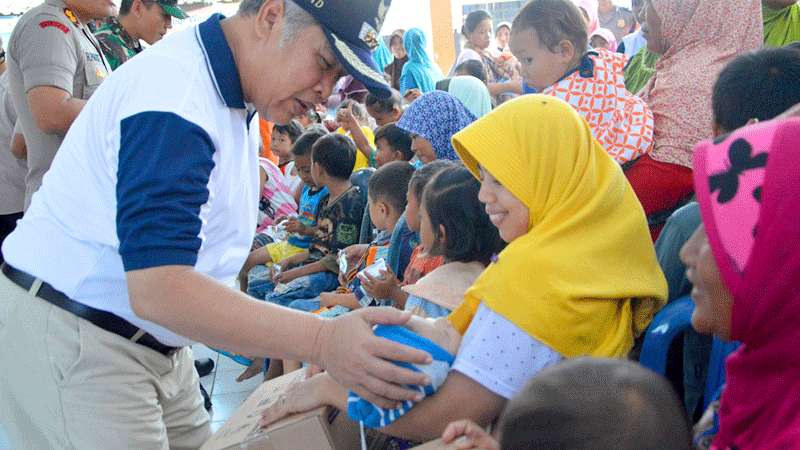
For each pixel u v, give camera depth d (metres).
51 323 1.49
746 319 0.85
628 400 0.79
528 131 1.39
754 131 0.86
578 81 2.24
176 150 1.27
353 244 3.34
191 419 1.82
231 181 1.50
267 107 1.51
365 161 4.13
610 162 1.42
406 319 1.34
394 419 1.30
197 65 1.41
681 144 2.08
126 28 3.31
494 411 1.30
